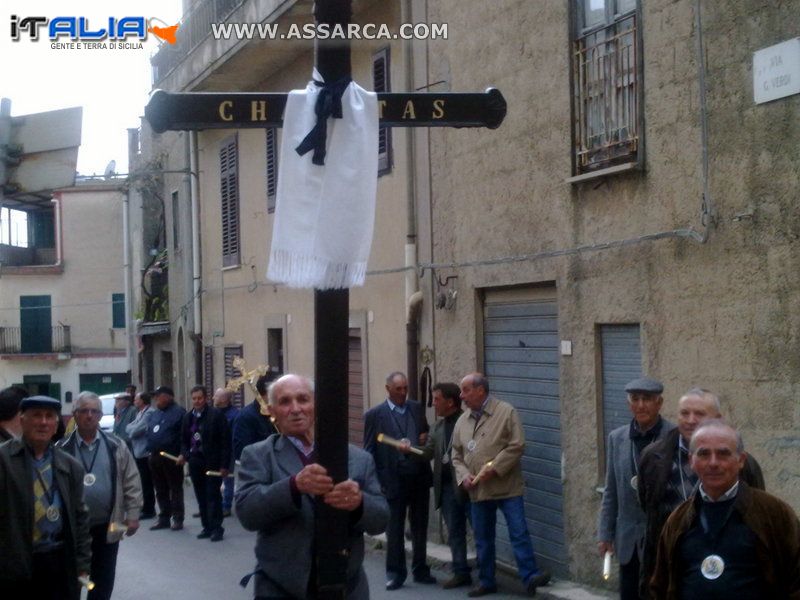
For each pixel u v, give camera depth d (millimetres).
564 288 10227
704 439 4621
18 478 6605
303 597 4707
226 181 21266
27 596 6699
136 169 29688
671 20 8703
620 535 7082
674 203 8719
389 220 14023
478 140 11773
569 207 10172
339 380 4137
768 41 7723
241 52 17250
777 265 7660
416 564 10688
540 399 10906
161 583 11609
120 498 8492
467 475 9828
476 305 11945
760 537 4551
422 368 13039
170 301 26438
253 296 20047
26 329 44500
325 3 4113
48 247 46500
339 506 4168
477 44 11828
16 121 6203
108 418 28328
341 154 4082
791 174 7535
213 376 22641
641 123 9094
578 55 10102
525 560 9836
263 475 4922
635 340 9352
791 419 7543
